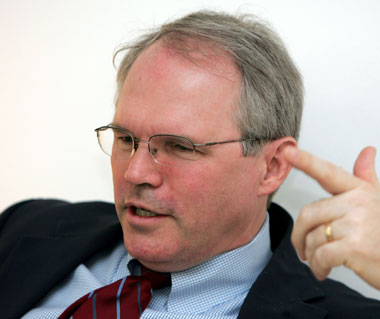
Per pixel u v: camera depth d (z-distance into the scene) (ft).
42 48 12.04
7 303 8.27
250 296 7.14
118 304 7.19
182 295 7.56
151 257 7.02
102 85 11.43
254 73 7.10
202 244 7.15
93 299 7.30
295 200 10.02
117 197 7.27
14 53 12.39
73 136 11.96
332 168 4.81
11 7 12.26
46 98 12.16
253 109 7.02
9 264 8.84
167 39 7.14
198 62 6.80
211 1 10.12
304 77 9.54
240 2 9.89
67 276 8.67
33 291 8.27
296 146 7.51
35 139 12.42
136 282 7.38
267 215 8.55
